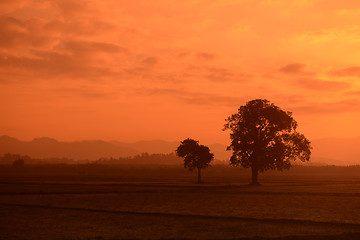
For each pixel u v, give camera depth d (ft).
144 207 179.93
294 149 396.57
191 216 150.61
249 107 400.06
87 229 121.60
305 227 125.80
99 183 396.37
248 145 391.04
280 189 306.96
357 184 403.54
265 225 129.59
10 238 107.96
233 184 389.80
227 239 106.93
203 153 418.10
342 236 110.73
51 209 172.96
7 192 265.34
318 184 402.93
